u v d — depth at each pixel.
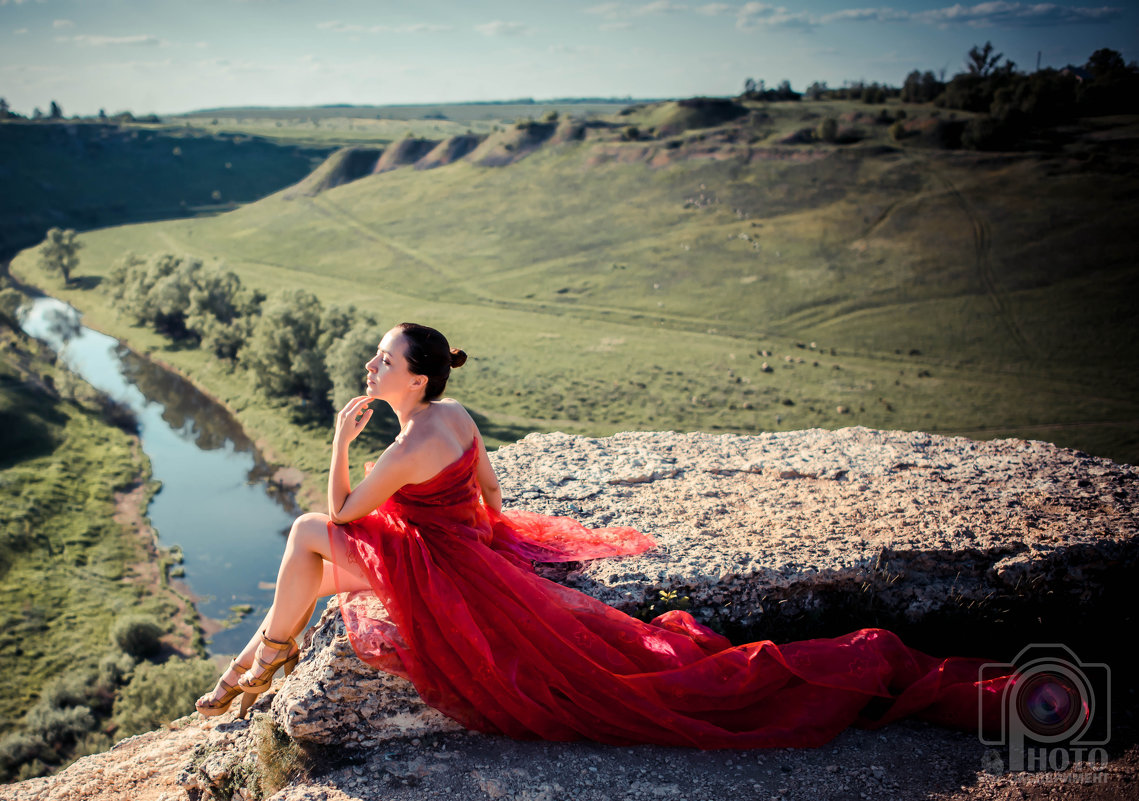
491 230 116.56
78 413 57.34
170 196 176.00
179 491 48.25
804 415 57.53
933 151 123.25
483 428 55.12
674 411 58.34
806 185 116.12
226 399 62.66
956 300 81.19
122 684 29.64
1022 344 71.56
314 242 120.81
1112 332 72.31
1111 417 57.41
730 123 147.88
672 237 105.25
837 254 94.44
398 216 129.12
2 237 134.12
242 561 40.19
